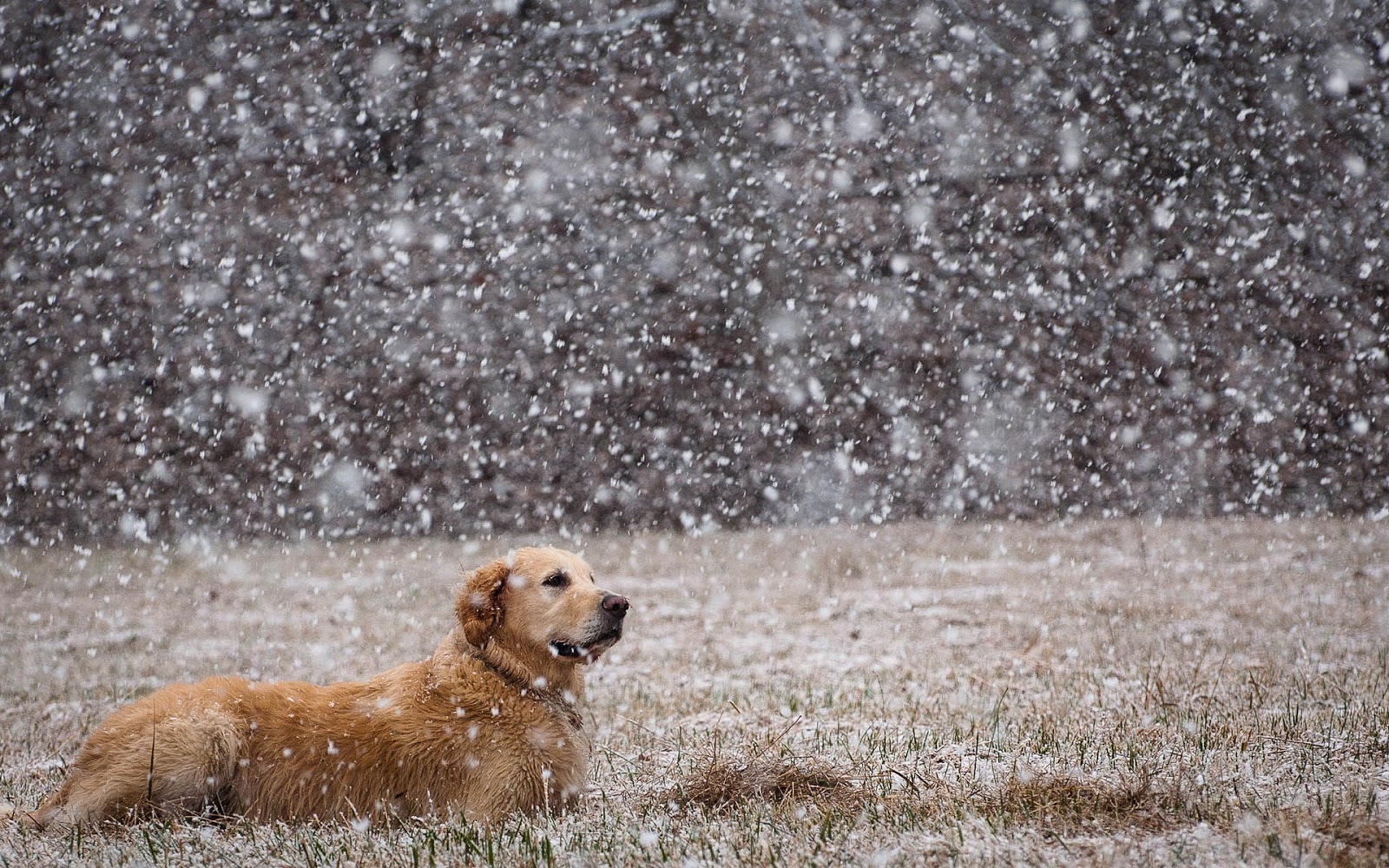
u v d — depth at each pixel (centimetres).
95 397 2105
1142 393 2231
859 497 2178
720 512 2167
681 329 2328
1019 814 378
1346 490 2059
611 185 2400
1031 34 2461
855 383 2297
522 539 1980
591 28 2495
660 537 1952
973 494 2164
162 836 377
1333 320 2231
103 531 1994
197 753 404
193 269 2214
